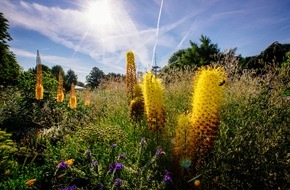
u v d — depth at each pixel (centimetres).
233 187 269
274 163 285
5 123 622
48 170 341
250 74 489
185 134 287
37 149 430
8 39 2250
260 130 332
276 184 269
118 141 375
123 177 289
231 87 483
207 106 283
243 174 287
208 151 289
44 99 870
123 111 512
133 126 420
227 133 353
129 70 538
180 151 288
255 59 790
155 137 361
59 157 366
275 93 390
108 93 789
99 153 368
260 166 285
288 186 268
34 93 898
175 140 294
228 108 416
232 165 293
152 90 349
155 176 293
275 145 293
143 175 281
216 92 282
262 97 421
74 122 551
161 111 354
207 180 280
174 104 481
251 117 387
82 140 386
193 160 284
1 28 2220
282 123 343
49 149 399
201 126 285
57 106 786
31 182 306
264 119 362
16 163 357
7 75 2105
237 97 429
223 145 317
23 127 627
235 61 534
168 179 247
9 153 382
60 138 463
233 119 391
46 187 311
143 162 325
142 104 444
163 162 320
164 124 358
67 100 889
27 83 1002
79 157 362
